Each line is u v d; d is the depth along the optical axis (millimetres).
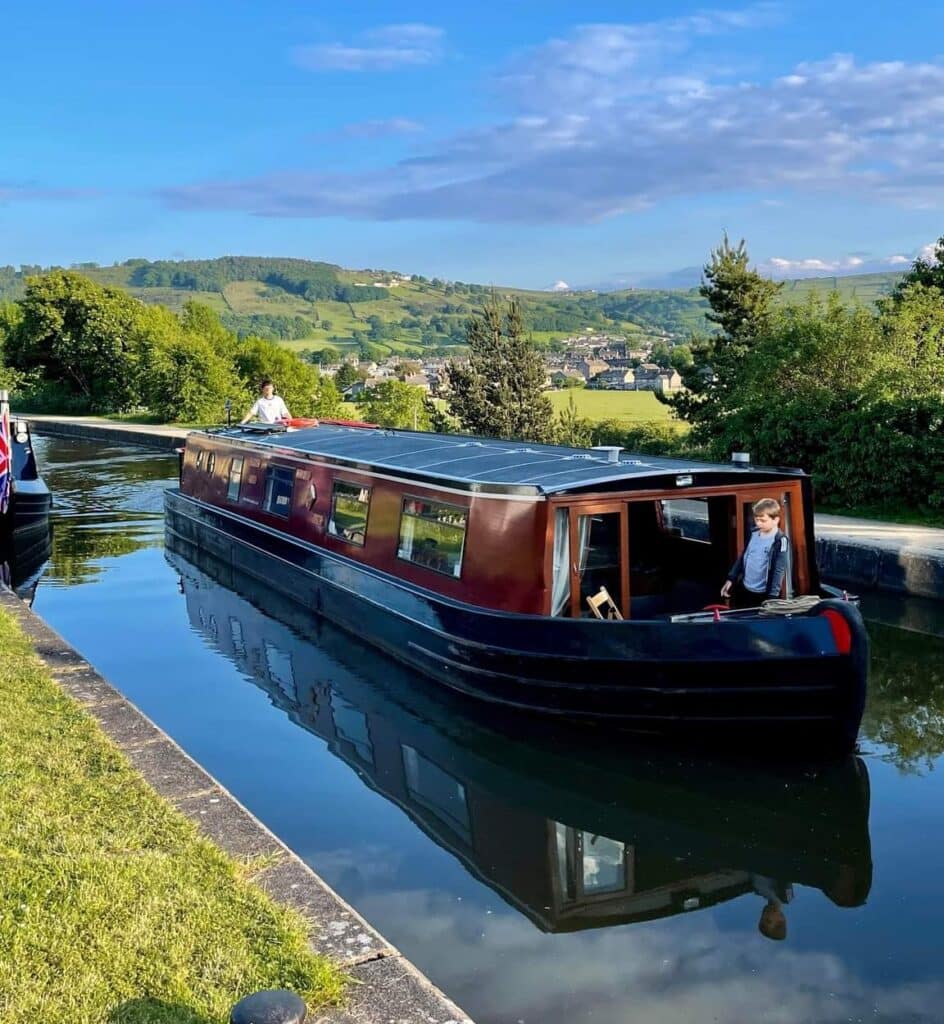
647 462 10344
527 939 5852
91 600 14391
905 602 13438
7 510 18172
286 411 19422
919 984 5395
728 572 9594
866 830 7359
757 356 20578
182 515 18672
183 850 5398
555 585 9047
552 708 8961
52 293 56875
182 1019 3885
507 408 43938
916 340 19672
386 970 4418
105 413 50906
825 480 17922
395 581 11008
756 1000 5242
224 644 12180
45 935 4371
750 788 8078
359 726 9547
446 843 7172
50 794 5957
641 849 7105
